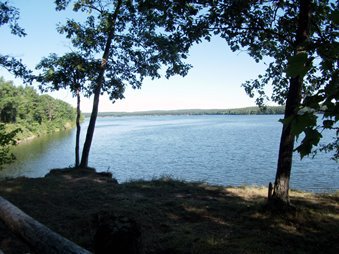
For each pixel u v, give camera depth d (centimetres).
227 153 3953
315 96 153
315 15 793
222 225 733
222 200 966
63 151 4844
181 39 859
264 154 3791
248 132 7619
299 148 152
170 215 801
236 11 788
